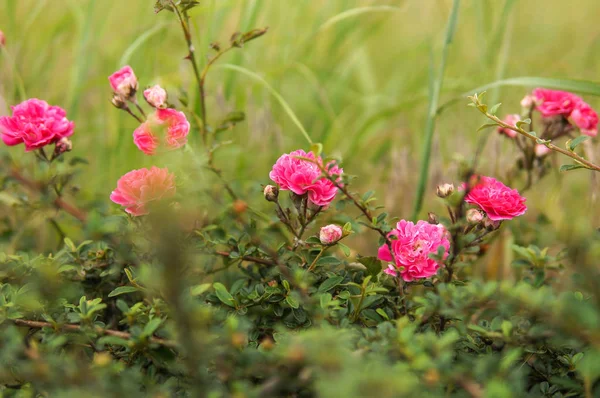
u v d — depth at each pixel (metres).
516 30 2.60
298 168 1.72
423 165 1.87
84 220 1.79
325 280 1.73
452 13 1.88
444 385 1.64
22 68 2.03
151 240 1.73
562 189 1.95
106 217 1.78
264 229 1.80
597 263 1.68
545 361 1.68
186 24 1.80
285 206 1.80
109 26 2.29
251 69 2.06
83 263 1.74
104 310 1.76
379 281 1.74
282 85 2.24
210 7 1.95
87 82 2.03
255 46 2.09
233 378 1.64
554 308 1.63
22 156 1.92
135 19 2.17
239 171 1.97
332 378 1.58
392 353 1.64
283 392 1.64
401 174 1.95
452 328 1.69
